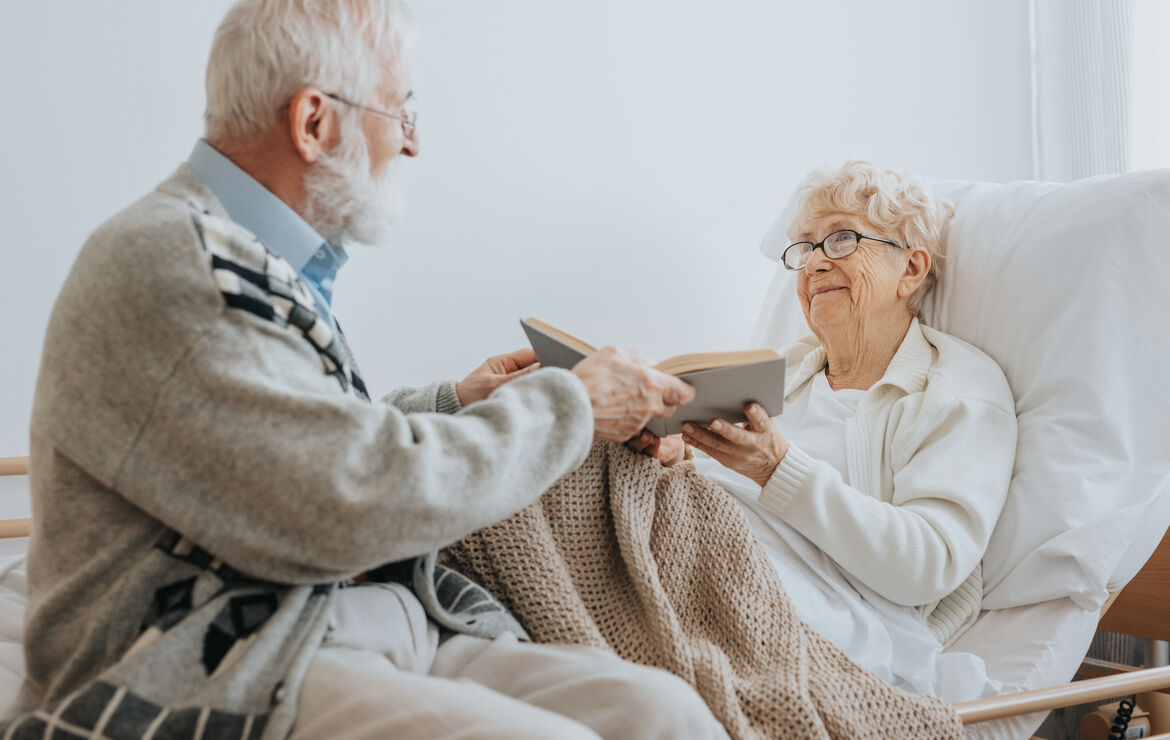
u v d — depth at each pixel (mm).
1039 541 1242
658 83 1987
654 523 1061
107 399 684
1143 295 1316
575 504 1047
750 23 2062
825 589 1201
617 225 1950
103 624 699
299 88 834
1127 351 1307
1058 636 1183
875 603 1208
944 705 951
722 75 2041
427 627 855
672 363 993
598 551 1040
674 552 1038
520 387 802
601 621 994
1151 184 1340
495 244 1854
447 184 1821
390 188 919
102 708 639
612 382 866
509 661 810
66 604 714
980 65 2244
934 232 1463
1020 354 1396
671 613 941
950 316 1499
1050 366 1344
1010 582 1245
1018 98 2271
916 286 1457
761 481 1199
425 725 657
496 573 972
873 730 912
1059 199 1429
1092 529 1198
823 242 1443
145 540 719
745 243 2062
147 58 1611
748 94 2062
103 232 727
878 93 2164
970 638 1249
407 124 923
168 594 711
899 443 1312
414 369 1793
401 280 1783
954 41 2227
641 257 1971
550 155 1899
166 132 1624
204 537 691
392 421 727
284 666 708
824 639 1011
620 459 1067
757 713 879
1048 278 1378
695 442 1176
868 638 1155
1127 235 1336
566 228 1910
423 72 1809
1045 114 2227
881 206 1418
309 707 696
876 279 1419
